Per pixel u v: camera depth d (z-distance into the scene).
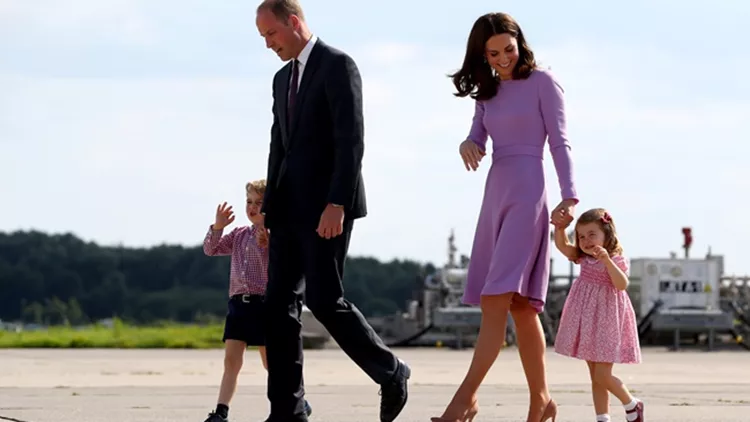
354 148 20.25
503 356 56.81
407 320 76.44
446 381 37.50
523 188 20.98
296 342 20.94
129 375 39.53
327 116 20.61
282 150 21.08
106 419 24.56
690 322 68.62
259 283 22.88
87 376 38.97
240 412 26.23
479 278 21.52
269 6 20.72
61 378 37.94
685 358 55.72
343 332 20.67
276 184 20.97
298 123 20.64
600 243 21.52
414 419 24.67
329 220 20.16
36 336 67.94
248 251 22.97
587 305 21.62
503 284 20.70
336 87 20.38
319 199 20.55
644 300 71.50
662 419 25.09
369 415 25.62
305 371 42.53
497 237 21.12
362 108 20.48
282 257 20.92
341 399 29.83
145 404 28.12
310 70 20.62
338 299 20.61
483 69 21.44
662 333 72.38
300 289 21.14
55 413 25.77
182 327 78.06
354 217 20.59
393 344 70.69
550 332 70.75
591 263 21.69
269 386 20.92
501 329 20.98
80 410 26.50
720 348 70.25
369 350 20.83
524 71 21.20
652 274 71.56
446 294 72.62
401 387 21.00
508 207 21.03
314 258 20.50
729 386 35.56
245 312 22.83
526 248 20.92
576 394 32.06
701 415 26.03
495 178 21.30
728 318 68.69
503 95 21.36
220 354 55.41
